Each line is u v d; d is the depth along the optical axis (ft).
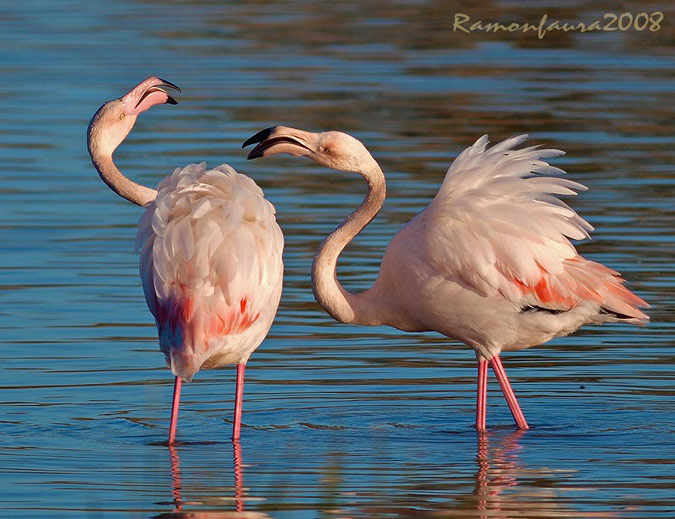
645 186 59.88
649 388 37.45
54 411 34.99
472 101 78.59
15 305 44.37
